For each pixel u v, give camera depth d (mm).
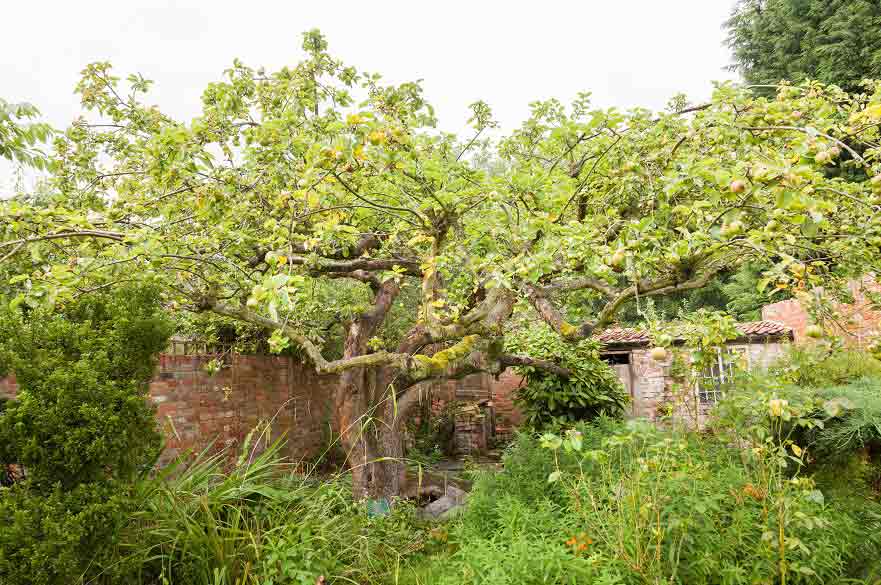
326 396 10031
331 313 7211
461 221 4199
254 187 3986
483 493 4648
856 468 4625
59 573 2701
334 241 4703
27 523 2654
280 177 3850
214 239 3723
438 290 4383
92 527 2869
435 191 3604
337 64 5957
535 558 3127
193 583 3328
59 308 3191
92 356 3107
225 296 4215
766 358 6695
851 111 3920
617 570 3031
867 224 3150
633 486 3402
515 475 4883
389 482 5910
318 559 3504
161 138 3188
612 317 4270
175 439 6613
